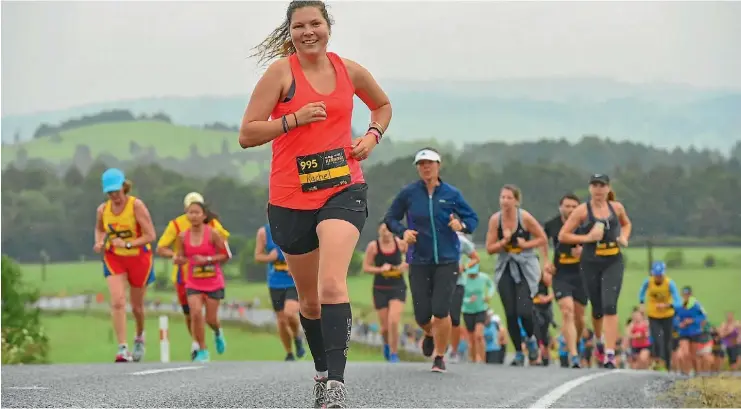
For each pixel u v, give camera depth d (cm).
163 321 3294
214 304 2820
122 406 1338
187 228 2958
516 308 2830
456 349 2925
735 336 4909
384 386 1697
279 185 1188
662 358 3416
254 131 1162
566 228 2702
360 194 1191
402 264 3033
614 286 2673
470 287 3375
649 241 12250
